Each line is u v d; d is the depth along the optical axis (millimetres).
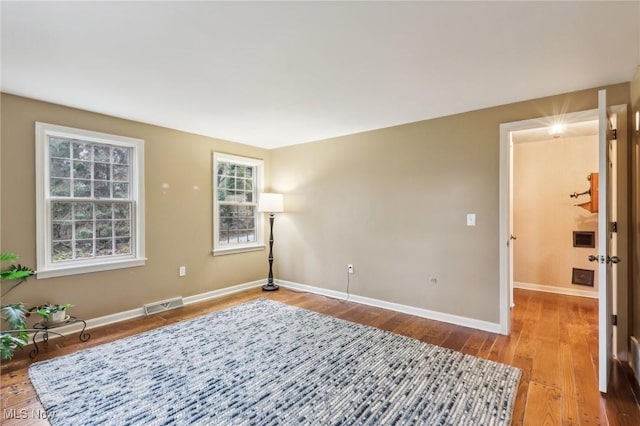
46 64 2244
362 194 4152
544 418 1840
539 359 2555
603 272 2078
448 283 3451
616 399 2018
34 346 2795
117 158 3545
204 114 3393
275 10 1644
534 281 4781
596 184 4082
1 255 2576
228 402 1992
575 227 4484
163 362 2508
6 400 2021
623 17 1686
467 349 2742
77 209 3242
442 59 2186
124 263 3502
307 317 3562
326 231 4531
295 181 4895
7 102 2795
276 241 5172
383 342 2883
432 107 3188
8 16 1673
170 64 2258
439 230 3514
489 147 3188
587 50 2047
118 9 1626
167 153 3922
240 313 3699
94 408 1938
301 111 3299
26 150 2891
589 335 3051
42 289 2980
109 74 2414
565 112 2791
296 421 1815
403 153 3783
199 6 1605
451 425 1770
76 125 3176
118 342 2887
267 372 2352
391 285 3889
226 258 4578
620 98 2541
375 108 3221
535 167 4758
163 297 3867
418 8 1626
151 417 1854
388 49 2051
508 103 3061
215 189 4430
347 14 1679
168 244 3922
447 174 3451
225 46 2014
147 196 3725
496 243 3156
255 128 3990
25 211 2889
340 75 2445
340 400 2008
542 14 1669
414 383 2195
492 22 1748
